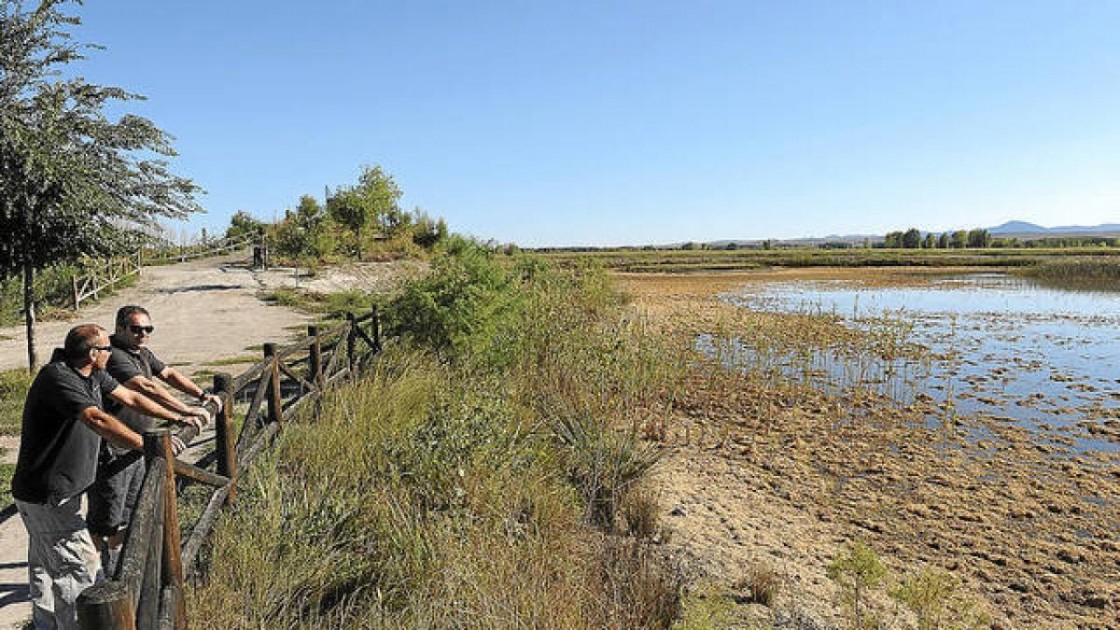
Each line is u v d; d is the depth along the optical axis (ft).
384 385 29.55
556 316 44.88
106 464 14.49
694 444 35.63
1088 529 25.95
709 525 25.00
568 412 29.04
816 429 38.88
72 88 36.96
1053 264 180.34
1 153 32.19
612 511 23.16
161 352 48.16
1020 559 23.62
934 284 147.23
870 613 19.27
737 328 74.90
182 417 15.23
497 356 36.70
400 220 138.00
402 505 19.36
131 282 89.76
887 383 49.90
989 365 56.80
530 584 16.12
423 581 16.16
